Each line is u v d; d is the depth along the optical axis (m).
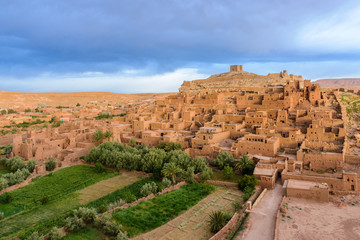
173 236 47.66
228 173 72.19
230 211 55.88
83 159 93.31
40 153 90.44
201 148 90.38
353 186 60.25
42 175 79.38
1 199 62.75
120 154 85.38
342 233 46.00
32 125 158.12
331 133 83.81
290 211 53.69
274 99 118.69
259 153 81.75
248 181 65.25
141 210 56.94
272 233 46.44
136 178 77.25
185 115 122.88
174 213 55.34
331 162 71.12
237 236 45.88
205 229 49.69
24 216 55.72
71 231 49.56
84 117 180.62
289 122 99.69
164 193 66.31
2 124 155.38
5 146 109.44
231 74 198.38
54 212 57.12
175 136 101.12
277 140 84.44
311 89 116.44
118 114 192.12
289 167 71.06
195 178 74.06
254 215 52.66
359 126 96.50
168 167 72.44
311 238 44.84
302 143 80.50
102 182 74.31
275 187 66.00
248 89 154.12
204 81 196.12
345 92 146.12
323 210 53.94
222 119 111.88
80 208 53.09
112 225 48.66
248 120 103.00
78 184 72.44
